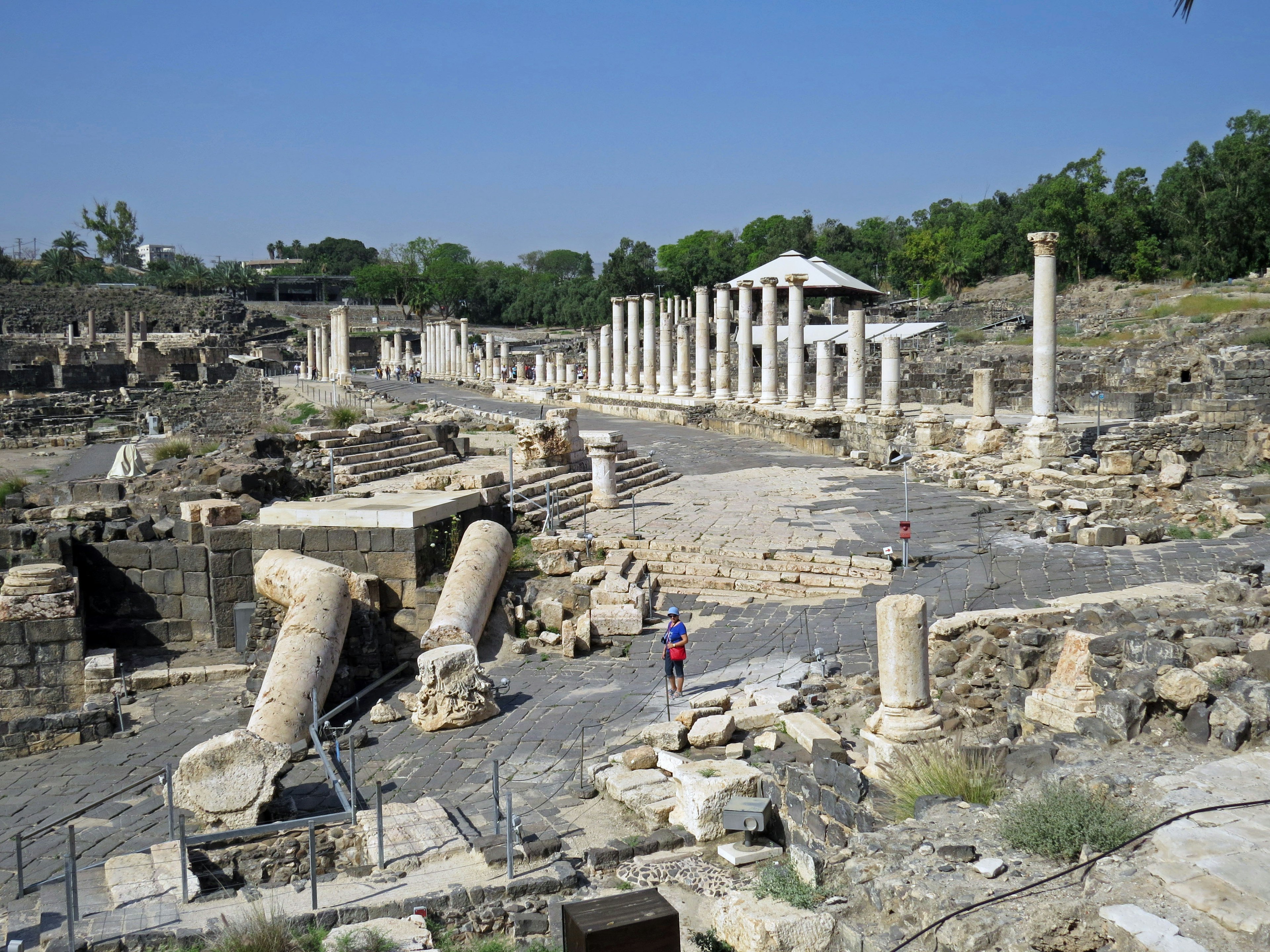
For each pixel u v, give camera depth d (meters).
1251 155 84.81
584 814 12.37
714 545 23.78
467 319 91.56
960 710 12.74
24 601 19.69
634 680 17.23
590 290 148.00
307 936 9.76
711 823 11.57
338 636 18.45
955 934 7.73
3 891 11.46
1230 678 11.45
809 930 8.62
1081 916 7.61
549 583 21.88
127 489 27.61
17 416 74.88
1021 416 43.97
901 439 36.50
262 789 12.27
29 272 177.00
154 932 9.88
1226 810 8.75
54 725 16.84
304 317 167.62
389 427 33.12
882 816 10.45
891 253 132.25
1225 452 31.53
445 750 14.82
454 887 10.53
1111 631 13.16
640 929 7.73
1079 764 10.33
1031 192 121.25
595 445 28.05
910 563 22.14
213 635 22.12
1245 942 6.98
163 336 128.38
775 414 44.94
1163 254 99.81
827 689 14.99
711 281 131.38
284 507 21.64
